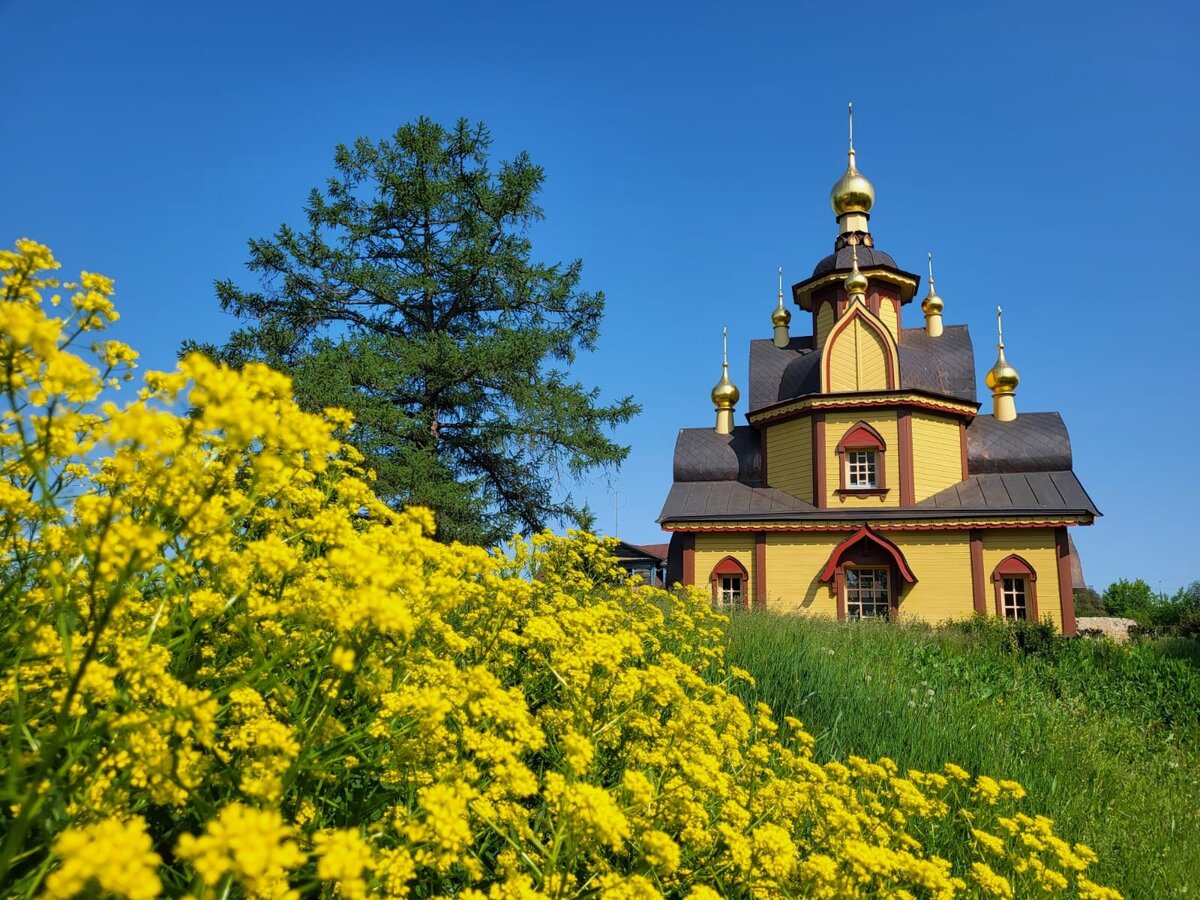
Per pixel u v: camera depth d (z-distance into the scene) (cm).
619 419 2047
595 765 382
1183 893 572
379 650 290
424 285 2064
